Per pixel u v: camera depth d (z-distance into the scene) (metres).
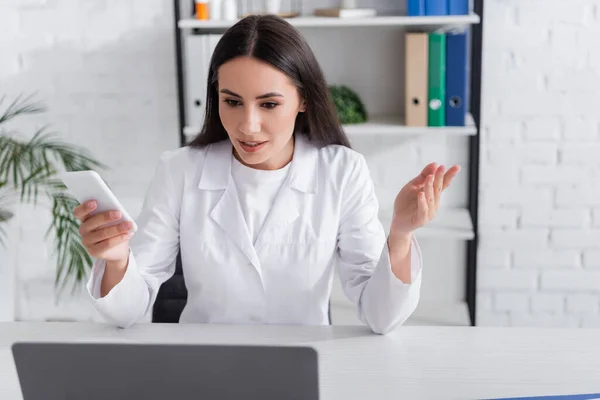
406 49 2.76
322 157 1.75
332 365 1.43
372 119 2.97
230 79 1.50
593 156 3.03
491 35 2.95
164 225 1.71
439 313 3.14
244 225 1.68
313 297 1.72
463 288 3.23
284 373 1.11
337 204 1.71
